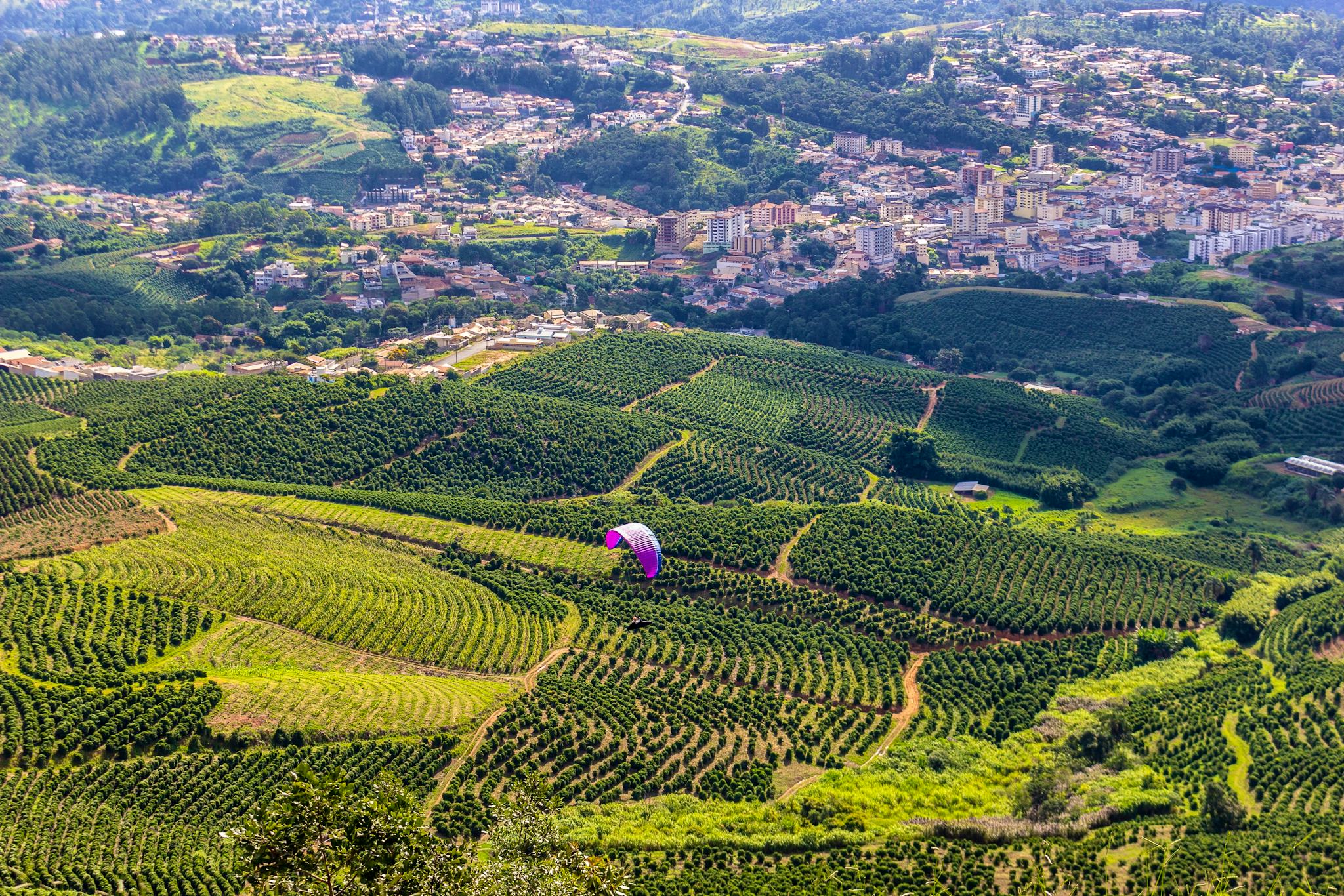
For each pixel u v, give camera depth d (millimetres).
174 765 182625
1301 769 196250
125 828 170250
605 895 123562
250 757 185625
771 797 191250
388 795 121812
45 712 187625
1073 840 179125
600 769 193875
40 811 170750
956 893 165000
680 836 177375
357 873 115750
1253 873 168750
